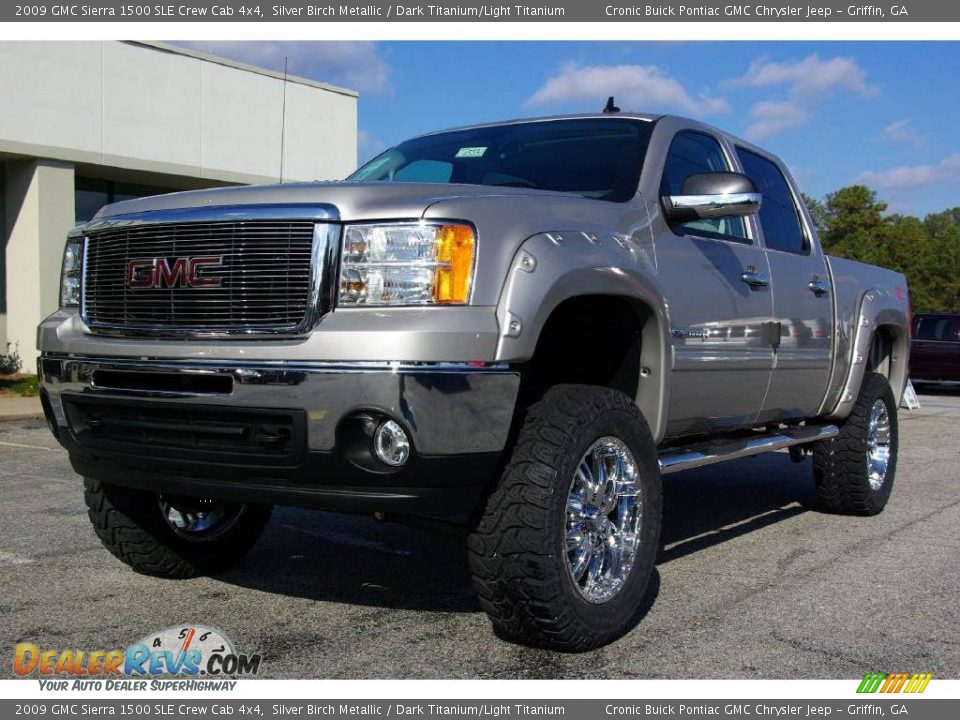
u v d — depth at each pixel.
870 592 4.26
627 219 3.91
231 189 3.44
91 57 14.36
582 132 4.60
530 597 3.22
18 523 5.45
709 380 4.37
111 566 4.55
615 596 3.50
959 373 18.50
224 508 4.41
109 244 3.55
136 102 14.92
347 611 3.90
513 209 3.33
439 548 4.97
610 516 3.61
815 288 5.32
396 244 3.09
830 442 5.82
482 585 3.28
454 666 3.29
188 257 3.31
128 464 3.50
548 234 3.36
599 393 3.48
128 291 3.46
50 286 14.29
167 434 3.32
